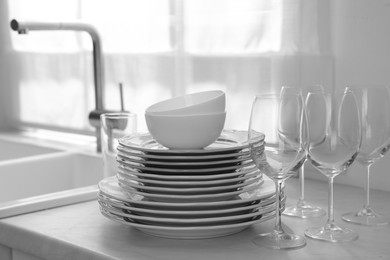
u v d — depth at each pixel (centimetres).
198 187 109
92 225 120
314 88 136
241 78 171
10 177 188
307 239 109
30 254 120
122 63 206
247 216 107
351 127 110
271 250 103
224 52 175
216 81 178
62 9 225
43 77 240
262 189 118
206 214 108
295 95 103
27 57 247
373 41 144
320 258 99
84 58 221
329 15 151
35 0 237
